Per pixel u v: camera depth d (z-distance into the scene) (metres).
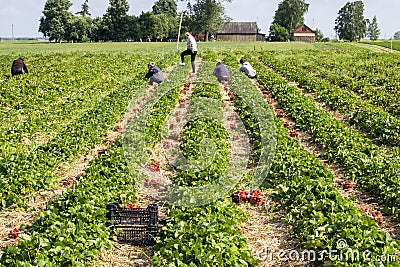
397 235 9.04
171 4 160.00
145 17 117.06
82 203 9.08
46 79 27.73
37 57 47.06
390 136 15.30
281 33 126.19
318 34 135.00
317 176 10.88
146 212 8.60
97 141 15.21
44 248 7.31
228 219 8.77
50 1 123.44
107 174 11.16
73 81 27.12
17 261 6.86
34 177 11.06
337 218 8.34
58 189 11.30
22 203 10.22
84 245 7.73
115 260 8.09
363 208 10.24
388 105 21.28
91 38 121.44
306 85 26.38
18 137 15.38
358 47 69.44
